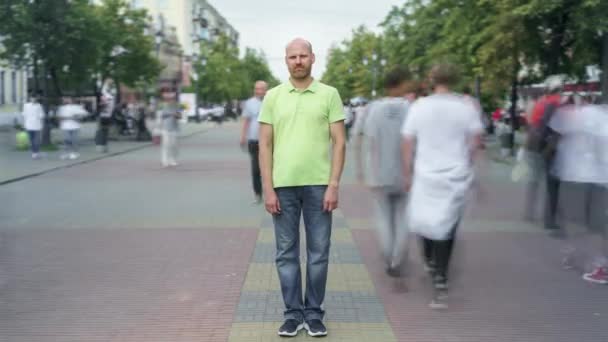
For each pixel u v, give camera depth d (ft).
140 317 17.56
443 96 18.02
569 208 22.91
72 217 32.78
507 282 21.12
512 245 26.55
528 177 30.68
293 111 15.56
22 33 75.77
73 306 18.54
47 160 65.87
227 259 23.93
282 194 15.76
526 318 17.65
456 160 17.90
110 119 106.73
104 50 100.37
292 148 15.60
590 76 69.10
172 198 39.99
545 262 23.76
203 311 18.01
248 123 37.11
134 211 34.73
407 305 18.67
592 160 21.91
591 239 26.55
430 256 20.52
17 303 18.85
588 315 17.94
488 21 68.54
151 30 184.85
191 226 30.40
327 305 18.61
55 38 77.15
